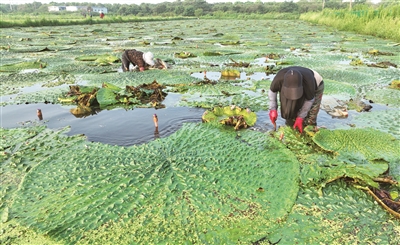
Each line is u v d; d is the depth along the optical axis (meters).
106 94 5.24
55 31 22.30
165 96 5.55
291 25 28.72
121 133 3.88
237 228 2.14
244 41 15.55
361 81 6.61
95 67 8.79
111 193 2.52
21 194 2.55
